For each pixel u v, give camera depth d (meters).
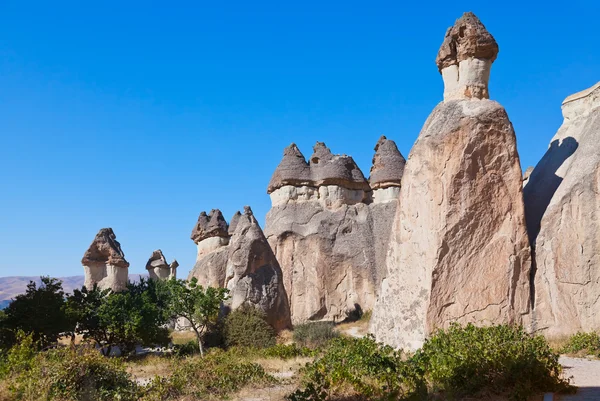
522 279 19.83
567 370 13.33
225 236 48.66
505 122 20.81
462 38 22.12
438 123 21.25
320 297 40.28
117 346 28.84
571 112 24.27
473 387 10.55
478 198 20.17
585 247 19.55
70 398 11.63
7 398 11.57
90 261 48.09
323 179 43.53
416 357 12.17
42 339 24.66
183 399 12.77
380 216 42.75
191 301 26.92
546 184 22.47
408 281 20.67
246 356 21.17
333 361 13.14
